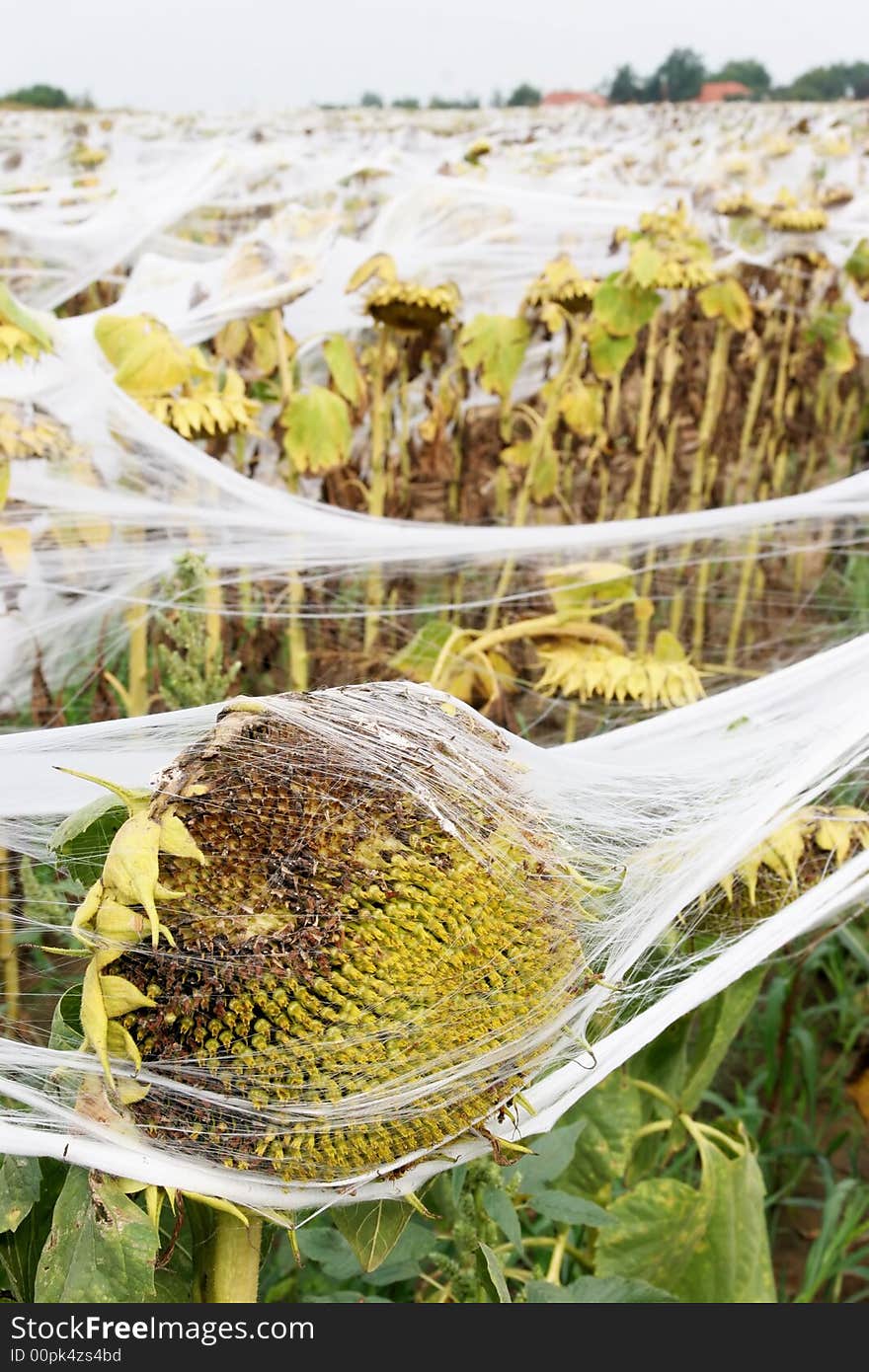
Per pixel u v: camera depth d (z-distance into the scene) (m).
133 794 0.67
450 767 0.71
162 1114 0.66
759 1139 1.71
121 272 2.93
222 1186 0.66
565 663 1.30
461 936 0.67
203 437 1.54
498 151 4.64
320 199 3.27
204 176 2.57
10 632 1.54
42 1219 0.79
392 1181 0.70
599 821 0.80
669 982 0.94
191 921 0.65
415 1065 0.66
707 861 0.81
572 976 0.71
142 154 4.42
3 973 0.84
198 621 1.48
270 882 0.66
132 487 1.57
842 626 2.68
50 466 1.47
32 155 4.36
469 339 2.28
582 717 1.44
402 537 1.77
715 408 2.91
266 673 1.82
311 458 1.81
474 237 3.14
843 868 0.87
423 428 2.49
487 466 2.64
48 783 0.76
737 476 3.25
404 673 1.35
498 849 0.70
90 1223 0.66
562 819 0.77
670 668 1.30
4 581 1.43
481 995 0.67
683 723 0.93
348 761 0.69
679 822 0.83
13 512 1.49
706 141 4.71
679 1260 1.09
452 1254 1.17
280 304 1.79
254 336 1.94
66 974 0.84
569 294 2.14
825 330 3.42
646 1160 1.30
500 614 1.92
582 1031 0.73
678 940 0.96
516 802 0.73
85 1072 0.66
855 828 1.05
